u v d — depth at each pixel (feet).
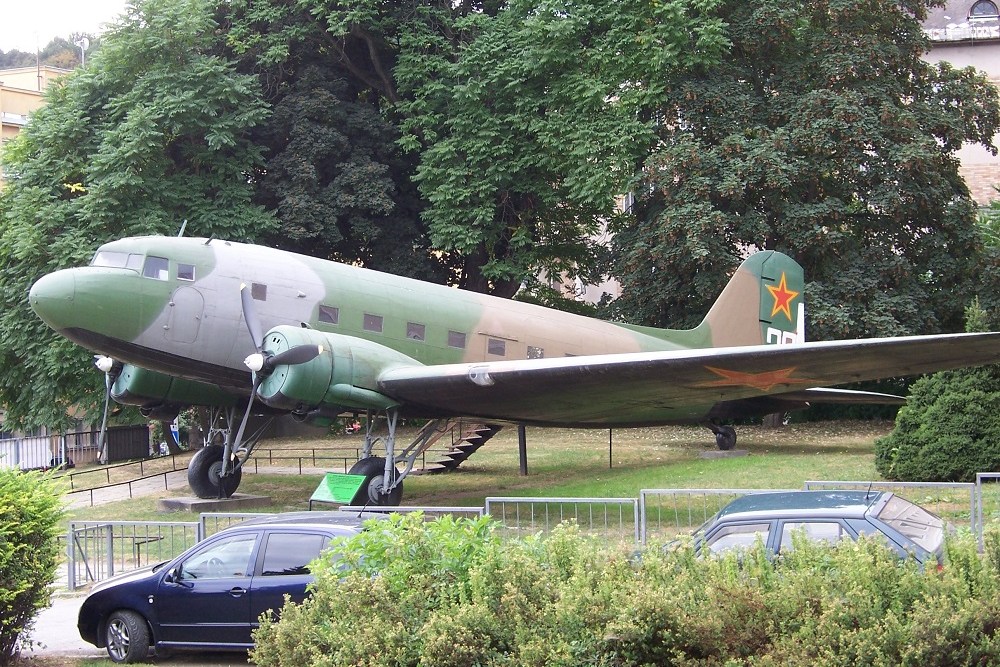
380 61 103.04
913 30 93.81
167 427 100.12
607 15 89.81
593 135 88.43
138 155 83.30
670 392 53.31
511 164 95.14
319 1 96.68
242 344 57.82
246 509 60.70
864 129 84.07
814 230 83.66
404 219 105.91
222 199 90.53
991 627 19.12
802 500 28.94
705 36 85.87
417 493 65.51
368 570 23.22
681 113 89.04
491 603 21.15
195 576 31.01
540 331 68.03
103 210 81.87
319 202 96.94
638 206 94.94
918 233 91.20
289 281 58.75
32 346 82.17
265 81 100.17
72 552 43.70
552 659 19.72
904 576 20.25
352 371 53.67
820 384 49.67
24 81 193.26
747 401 71.26
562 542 23.06
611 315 96.53
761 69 92.43
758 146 84.43
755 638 19.62
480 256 108.17
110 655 31.63
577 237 108.17
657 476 64.08
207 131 89.20
